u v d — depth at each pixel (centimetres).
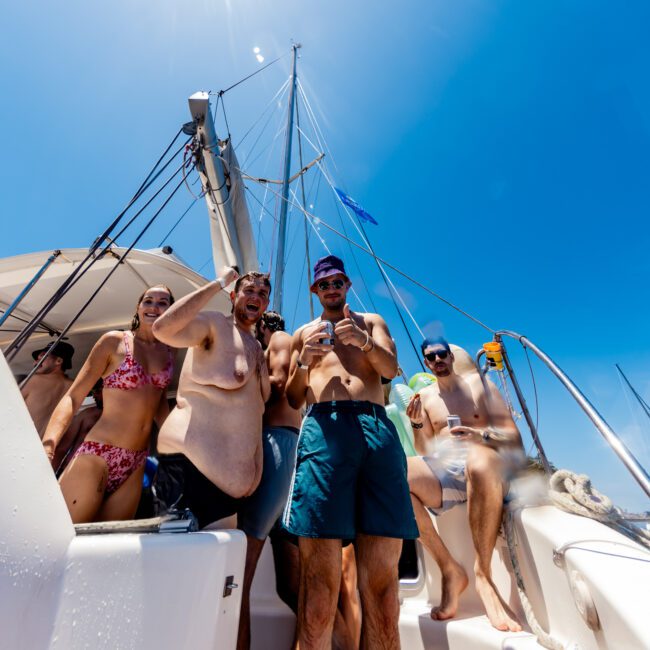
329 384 184
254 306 188
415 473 221
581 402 154
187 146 339
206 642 90
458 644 174
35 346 390
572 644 138
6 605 66
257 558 182
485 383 256
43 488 80
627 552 132
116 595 81
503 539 192
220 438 147
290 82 1020
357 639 192
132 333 204
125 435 182
